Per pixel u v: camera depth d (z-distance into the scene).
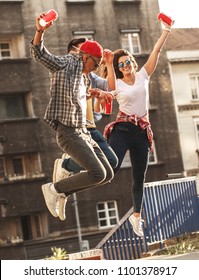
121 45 42.75
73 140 7.12
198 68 45.19
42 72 40.34
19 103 40.31
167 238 13.74
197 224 14.70
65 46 41.09
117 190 41.28
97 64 7.37
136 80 8.83
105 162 7.39
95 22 42.16
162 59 44.16
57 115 7.15
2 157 39.72
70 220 40.44
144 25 43.38
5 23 40.31
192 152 44.09
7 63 39.84
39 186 39.97
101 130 40.75
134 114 8.80
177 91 44.31
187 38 45.75
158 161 43.06
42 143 40.00
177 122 43.94
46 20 6.83
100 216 41.03
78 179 7.26
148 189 13.51
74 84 7.17
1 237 39.59
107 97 7.91
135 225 9.09
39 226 40.44
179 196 14.31
